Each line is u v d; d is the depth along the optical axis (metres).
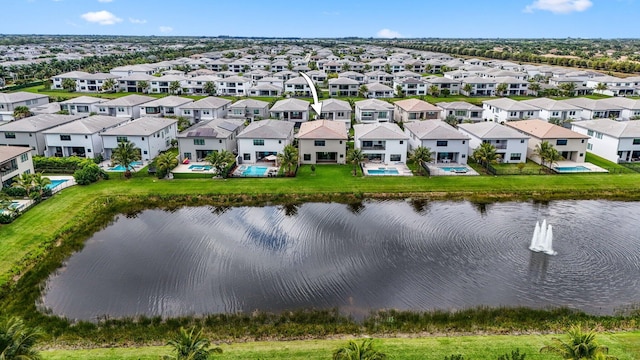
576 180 68.69
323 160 77.75
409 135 86.19
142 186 65.56
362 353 26.33
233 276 42.72
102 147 80.31
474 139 80.62
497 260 46.06
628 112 111.88
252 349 31.72
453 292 40.09
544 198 63.16
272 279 42.19
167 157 69.69
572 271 43.88
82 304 38.06
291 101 107.44
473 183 67.31
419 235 51.75
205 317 36.25
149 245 49.28
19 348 24.73
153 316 36.44
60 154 79.38
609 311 37.41
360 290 40.38
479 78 157.50
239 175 70.62
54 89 155.50
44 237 49.16
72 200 59.53
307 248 48.62
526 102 116.25
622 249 48.44
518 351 30.58
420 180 68.38
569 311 37.06
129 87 155.62
